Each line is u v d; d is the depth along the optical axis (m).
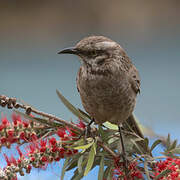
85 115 3.90
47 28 6.40
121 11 6.40
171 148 3.85
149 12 6.49
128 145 3.87
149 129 3.93
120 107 3.91
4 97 3.82
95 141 3.84
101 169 3.84
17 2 6.28
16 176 3.82
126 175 3.84
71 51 3.91
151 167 3.85
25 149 3.83
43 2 6.33
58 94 3.87
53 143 3.83
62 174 3.83
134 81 3.92
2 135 3.83
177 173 3.82
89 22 6.39
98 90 3.91
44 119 3.84
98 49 3.90
